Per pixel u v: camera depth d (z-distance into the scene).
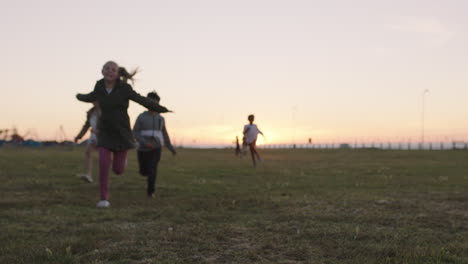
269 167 15.26
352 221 4.90
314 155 30.84
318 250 3.59
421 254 3.38
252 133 15.08
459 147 46.88
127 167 13.18
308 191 7.80
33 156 17.58
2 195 6.82
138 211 5.43
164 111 6.09
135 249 3.52
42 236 4.01
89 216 5.11
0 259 3.19
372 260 3.25
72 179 9.29
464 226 4.67
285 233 4.23
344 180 10.28
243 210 5.65
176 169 13.10
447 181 10.02
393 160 22.20
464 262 3.26
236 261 3.28
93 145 8.81
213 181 9.71
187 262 3.22
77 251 3.49
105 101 5.87
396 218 5.07
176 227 4.48
